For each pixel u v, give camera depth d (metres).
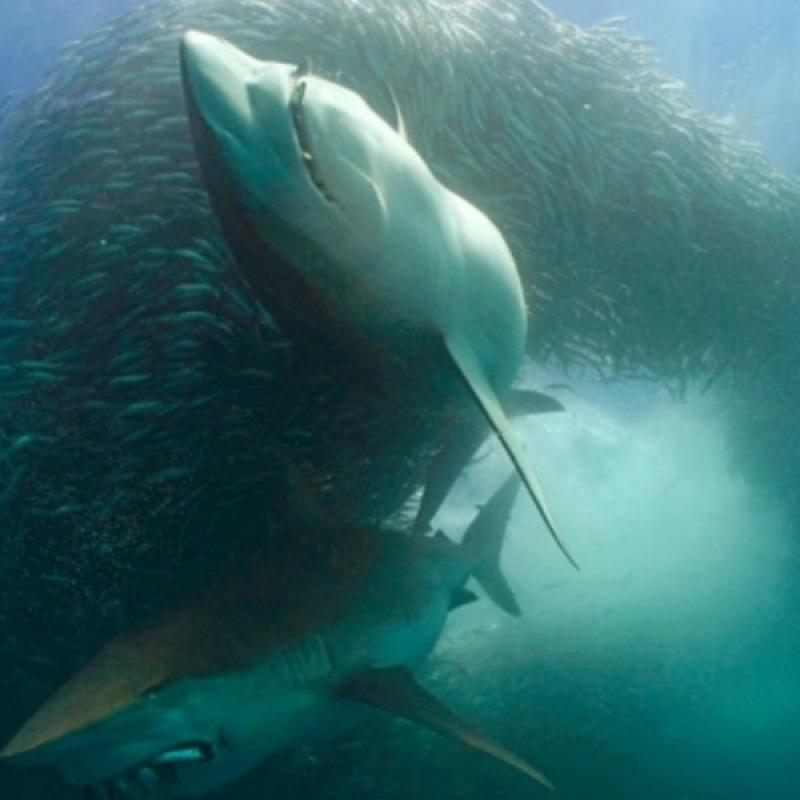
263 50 5.98
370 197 2.76
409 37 6.19
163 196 5.30
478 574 5.33
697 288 8.09
